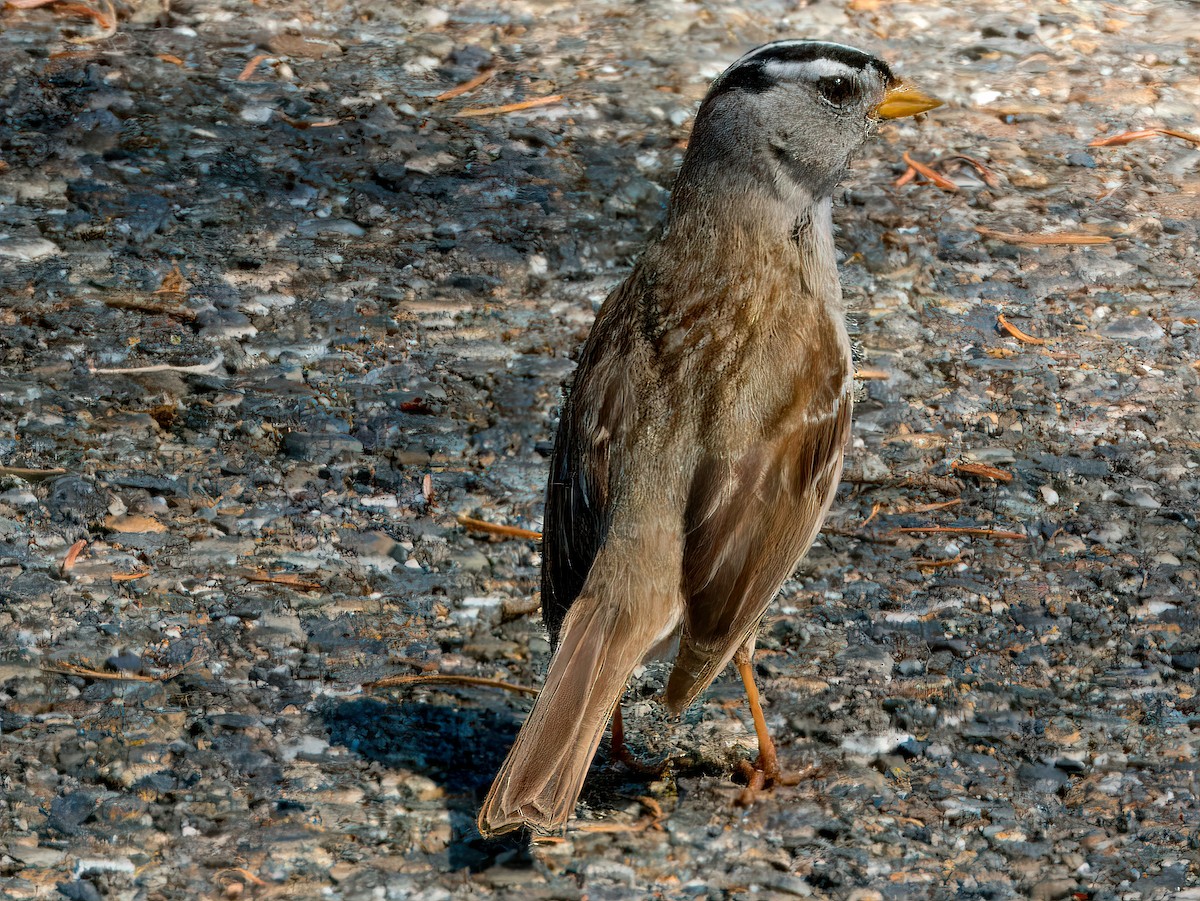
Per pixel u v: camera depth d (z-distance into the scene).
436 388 12.26
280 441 11.52
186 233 13.98
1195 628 10.07
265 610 9.81
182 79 16.50
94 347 12.38
